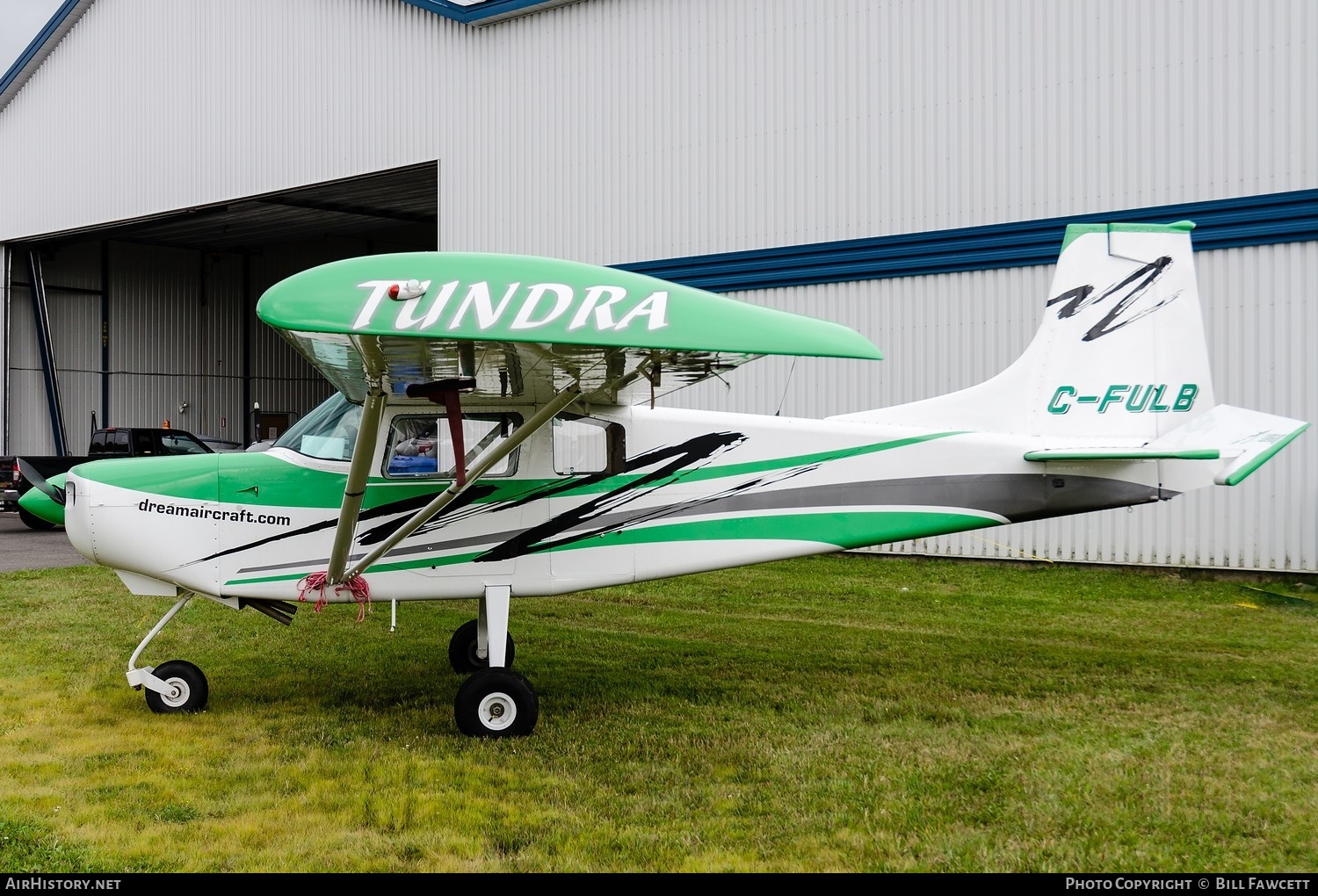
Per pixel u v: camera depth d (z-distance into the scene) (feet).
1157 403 19.33
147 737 16.94
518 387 17.01
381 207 66.90
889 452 19.31
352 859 12.09
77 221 66.18
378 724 17.75
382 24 50.93
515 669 21.77
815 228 39.11
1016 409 19.83
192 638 25.05
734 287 41.06
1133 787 14.14
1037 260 34.96
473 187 47.93
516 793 14.24
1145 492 19.35
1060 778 14.52
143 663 22.36
